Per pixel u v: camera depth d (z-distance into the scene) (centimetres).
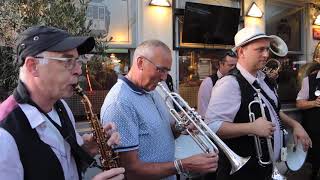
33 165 134
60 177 141
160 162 205
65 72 146
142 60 205
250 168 261
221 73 430
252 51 264
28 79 144
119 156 193
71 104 397
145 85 207
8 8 275
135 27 489
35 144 137
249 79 267
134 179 196
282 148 275
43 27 146
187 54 550
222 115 261
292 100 675
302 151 305
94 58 336
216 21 561
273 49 309
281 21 670
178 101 234
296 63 693
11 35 274
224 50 581
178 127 229
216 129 258
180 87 543
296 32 696
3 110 138
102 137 167
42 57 142
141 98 208
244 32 269
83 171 166
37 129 140
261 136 248
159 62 203
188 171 201
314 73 514
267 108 267
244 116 261
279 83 655
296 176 483
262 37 262
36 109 141
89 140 172
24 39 144
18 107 138
